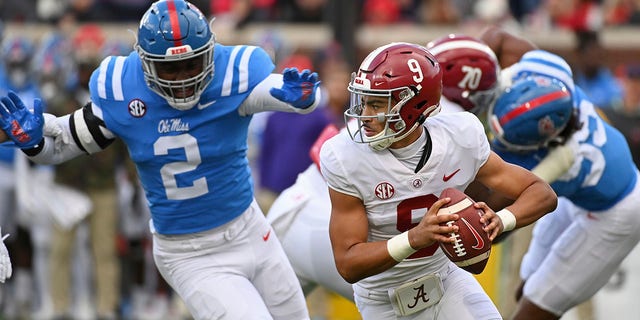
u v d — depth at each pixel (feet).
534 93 61.82
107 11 157.69
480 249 50.19
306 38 148.05
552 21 154.30
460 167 52.75
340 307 100.48
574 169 65.16
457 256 50.21
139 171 57.98
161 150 56.44
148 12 54.39
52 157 57.00
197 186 57.21
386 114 50.83
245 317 57.11
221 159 57.21
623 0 166.61
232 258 58.90
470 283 56.13
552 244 71.82
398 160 52.21
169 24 53.62
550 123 61.82
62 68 110.52
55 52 116.57
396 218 52.80
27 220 104.22
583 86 122.72
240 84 56.18
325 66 120.88
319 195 68.08
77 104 101.86
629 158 67.87
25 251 106.42
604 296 104.94
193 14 54.34
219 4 153.28
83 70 101.60
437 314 55.83
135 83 56.24
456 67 62.64
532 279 70.33
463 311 54.85
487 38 69.62
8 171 103.04
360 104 51.78
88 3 157.48
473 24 150.51
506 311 88.89
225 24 145.28
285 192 69.77
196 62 54.34
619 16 165.78
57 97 102.58
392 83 50.52
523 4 156.66
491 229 50.37
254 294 58.34
